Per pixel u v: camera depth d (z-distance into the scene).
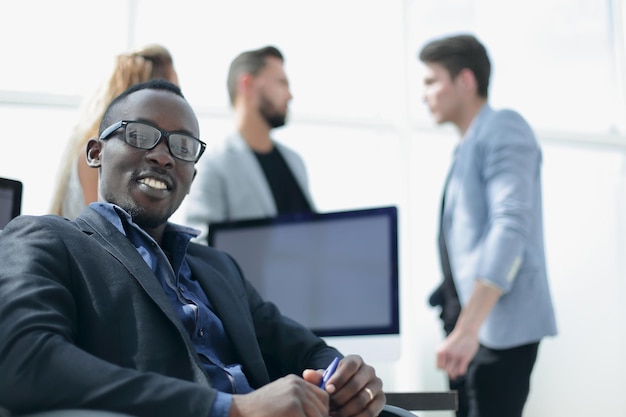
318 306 2.51
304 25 4.16
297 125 4.07
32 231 1.30
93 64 3.69
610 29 4.65
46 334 1.10
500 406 2.93
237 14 4.04
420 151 4.14
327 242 2.54
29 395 1.05
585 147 4.48
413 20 4.34
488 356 2.95
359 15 4.24
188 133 1.53
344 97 4.16
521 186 2.96
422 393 1.46
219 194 3.46
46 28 3.67
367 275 2.48
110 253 1.33
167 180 1.49
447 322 3.19
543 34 4.59
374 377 1.32
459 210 3.11
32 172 3.44
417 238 4.02
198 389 1.08
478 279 2.90
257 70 3.61
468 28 4.46
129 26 3.79
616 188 4.46
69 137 2.37
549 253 4.32
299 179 3.63
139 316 1.27
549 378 4.14
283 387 1.11
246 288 1.69
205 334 1.43
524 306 2.95
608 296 4.31
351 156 4.10
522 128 3.08
